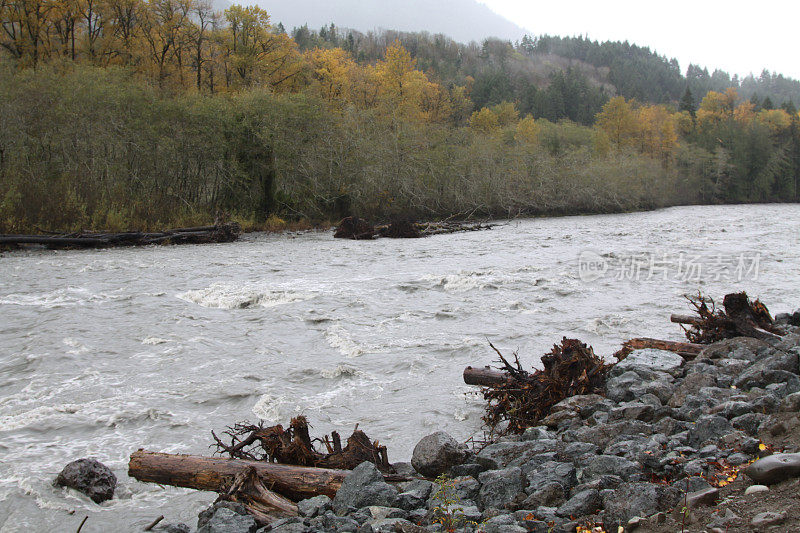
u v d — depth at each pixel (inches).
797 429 205.5
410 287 705.0
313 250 1108.5
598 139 3260.3
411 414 336.2
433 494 203.5
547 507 185.5
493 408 310.3
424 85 2960.1
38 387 382.3
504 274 797.2
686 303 606.5
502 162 2050.9
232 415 340.2
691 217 2111.2
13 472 265.0
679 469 197.6
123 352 456.1
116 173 1386.6
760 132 4025.6
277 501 205.3
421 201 1802.4
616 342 468.8
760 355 323.6
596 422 260.1
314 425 323.6
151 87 1576.0
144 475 227.6
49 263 899.4
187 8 2006.6
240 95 1691.7
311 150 1685.5
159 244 1181.1
